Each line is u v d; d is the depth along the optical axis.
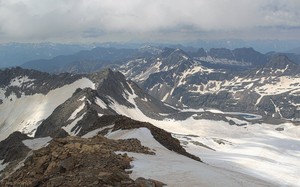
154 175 38.53
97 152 43.38
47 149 46.44
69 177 35.31
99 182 33.00
